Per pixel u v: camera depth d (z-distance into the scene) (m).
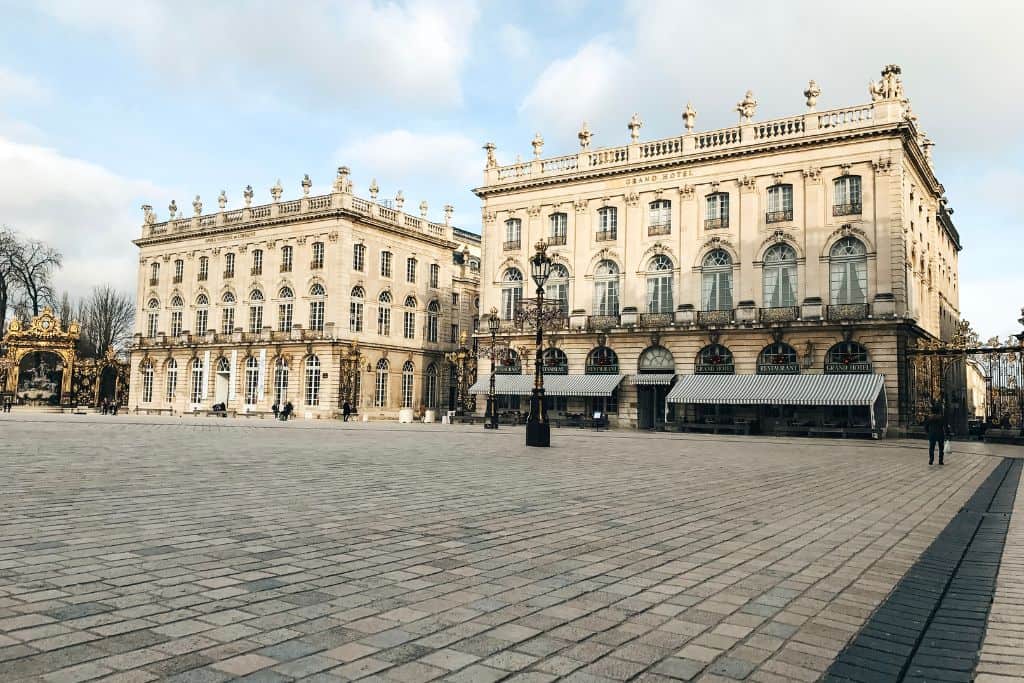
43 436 25.09
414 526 9.12
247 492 11.79
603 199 48.78
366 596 5.98
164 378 66.62
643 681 4.40
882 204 40.28
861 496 13.34
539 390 26.11
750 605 6.02
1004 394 36.22
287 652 4.69
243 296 62.66
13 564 6.71
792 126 43.34
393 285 62.28
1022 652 5.03
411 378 63.69
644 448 26.08
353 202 58.81
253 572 6.65
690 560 7.60
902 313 39.34
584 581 6.64
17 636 4.82
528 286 50.94
